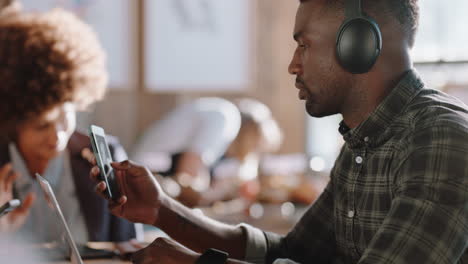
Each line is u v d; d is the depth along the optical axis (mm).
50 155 1696
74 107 1723
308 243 1454
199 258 1148
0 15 1707
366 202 1227
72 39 1667
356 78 1225
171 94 4836
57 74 1610
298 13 1275
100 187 1274
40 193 1701
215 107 3471
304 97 1276
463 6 3750
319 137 5152
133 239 1898
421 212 1047
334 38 1225
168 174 3219
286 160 3564
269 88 5219
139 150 3518
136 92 4664
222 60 4922
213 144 3355
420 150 1094
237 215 2611
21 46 1605
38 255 1387
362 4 1209
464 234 1053
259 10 5156
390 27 1211
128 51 4586
